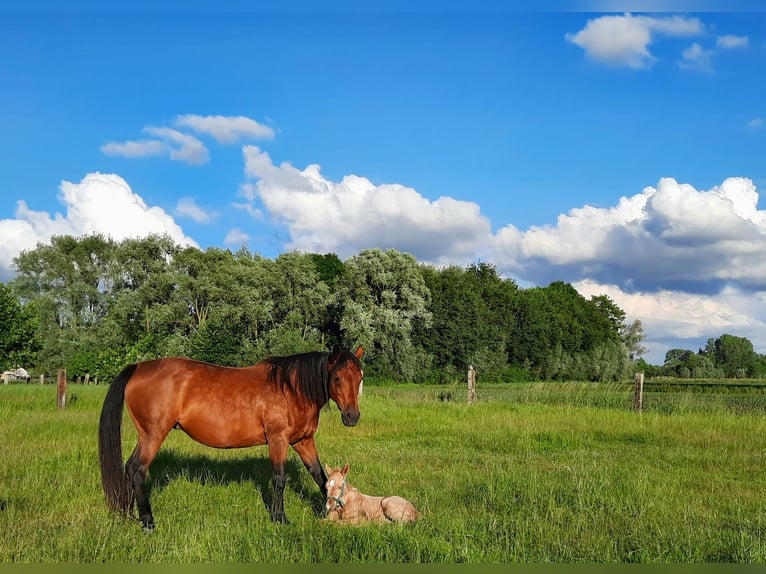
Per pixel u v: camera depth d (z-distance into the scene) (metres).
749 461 11.62
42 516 7.32
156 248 64.06
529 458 11.70
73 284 64.56
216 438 7.62
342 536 6.29
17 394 23.62
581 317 88.50
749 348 126.25
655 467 11.02
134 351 39.78
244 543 6.21
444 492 8.44
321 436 14.61
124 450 11.87
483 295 77.19
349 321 55.19
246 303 52.88
